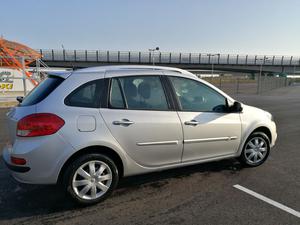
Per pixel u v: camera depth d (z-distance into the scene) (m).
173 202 3.62
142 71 3.83
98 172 3.49
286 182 4.30
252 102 18.00
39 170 3.20
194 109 4.10
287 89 38.50
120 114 3.53
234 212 3.36
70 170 3.32
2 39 20.42
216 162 5.14
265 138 4.95
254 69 74.00
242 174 4.60
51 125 3.17
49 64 60.69
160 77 3.92
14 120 3.36
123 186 4.09
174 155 3.96
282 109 14.08
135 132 3.60
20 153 3.16
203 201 3.64
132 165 3.70
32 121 3.17
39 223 3.12
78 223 3.12
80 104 3.37
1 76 15.11
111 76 3.61
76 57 61.62
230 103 4.46
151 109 3.75
